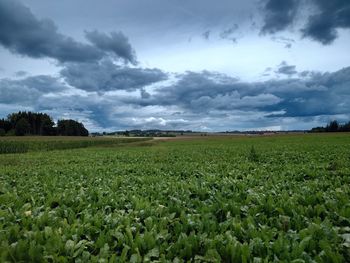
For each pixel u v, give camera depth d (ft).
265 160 76.33
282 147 131.85
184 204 29.22
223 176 47.78
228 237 19.29
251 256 17.67
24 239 20.35
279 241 18.31
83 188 39.45
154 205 29.25
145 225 23.91
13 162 104.01
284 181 41.60
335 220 23.80
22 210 27.68
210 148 149.28
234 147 150.10
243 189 35.35
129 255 19.04
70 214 26.08
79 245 19.26
